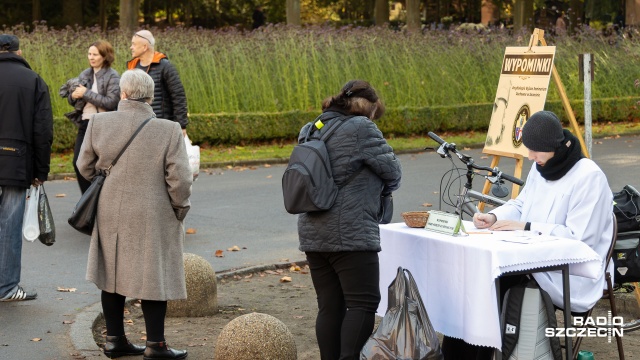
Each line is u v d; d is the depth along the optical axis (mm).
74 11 44188
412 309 5711
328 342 6004
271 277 9695
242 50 22703
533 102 8828
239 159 18562
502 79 9375
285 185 5742
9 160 8039
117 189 6504
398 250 6238
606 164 17469
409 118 22406
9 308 8156
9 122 8039
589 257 5688
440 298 5875
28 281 9203
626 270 6457
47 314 7973
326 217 5754
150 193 6520
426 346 5652
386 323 5715
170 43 22375
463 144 20797
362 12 54906
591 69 8484
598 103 24906
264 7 50031
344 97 5961
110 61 11211
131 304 8492
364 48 23828
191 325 7781
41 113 8164
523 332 5598
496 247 5492
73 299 8508
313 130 5973
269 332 6293
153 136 6535
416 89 23750
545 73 8742
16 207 8281
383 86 23406
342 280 5836
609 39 26781
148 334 6676
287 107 22516
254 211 13359
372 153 5773
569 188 6098
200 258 8219
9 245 8312
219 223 12477
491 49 25078
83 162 6590
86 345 7023
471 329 5562
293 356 6383
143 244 6504
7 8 45219
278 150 20125
